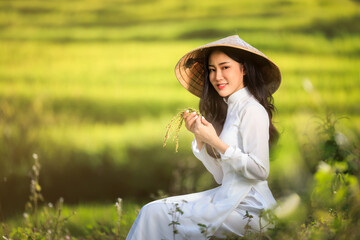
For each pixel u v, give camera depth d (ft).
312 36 58.85
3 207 33.60
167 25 63.46
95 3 68.90
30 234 17.44
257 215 13.19
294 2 67.67
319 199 14.51
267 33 59.47
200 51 14.83
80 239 19.60
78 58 55.31
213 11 66.18
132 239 13.25
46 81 49.80
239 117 13.56
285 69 50.26
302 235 12.72
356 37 58.18
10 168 36.04
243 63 14.11
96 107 44.83
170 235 13.16
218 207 13.09
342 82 47.62
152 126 40.63
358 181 14.56
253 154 13.03
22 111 41.45
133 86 48.62
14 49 57.77
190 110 13.58
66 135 39.47
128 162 37.06
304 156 19.08
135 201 34.78
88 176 37.52
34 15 65.67
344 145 16.29
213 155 14.38
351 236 12.12
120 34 61.62
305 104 41.70
